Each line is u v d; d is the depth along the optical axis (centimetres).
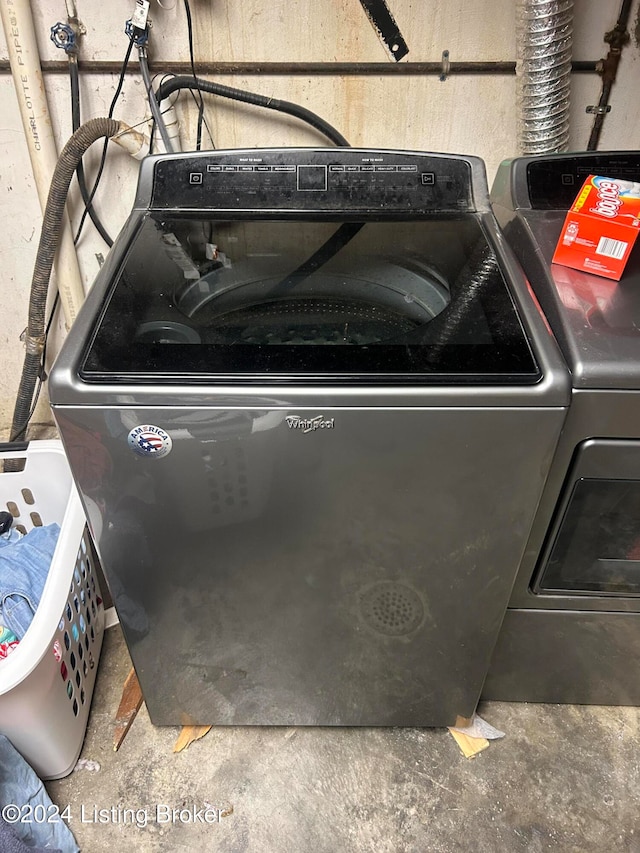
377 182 127
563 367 87
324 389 85
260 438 90
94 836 125
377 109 158
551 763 136
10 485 155
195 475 94
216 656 124
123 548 104
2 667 111
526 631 128
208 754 138
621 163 130
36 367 174
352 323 105
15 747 122
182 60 149
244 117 158
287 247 118
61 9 141
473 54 149
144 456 91
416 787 132
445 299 106
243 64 150
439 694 132
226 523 100
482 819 128
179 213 124
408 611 116
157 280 105
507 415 88
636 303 100
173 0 140
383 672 128
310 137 163
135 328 93
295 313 108
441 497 97
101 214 172
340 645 122
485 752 138
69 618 132
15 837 109
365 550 105
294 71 151
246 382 85
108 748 138
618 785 133
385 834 125
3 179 165
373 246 118
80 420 87
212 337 94
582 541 112
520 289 101
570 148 164
